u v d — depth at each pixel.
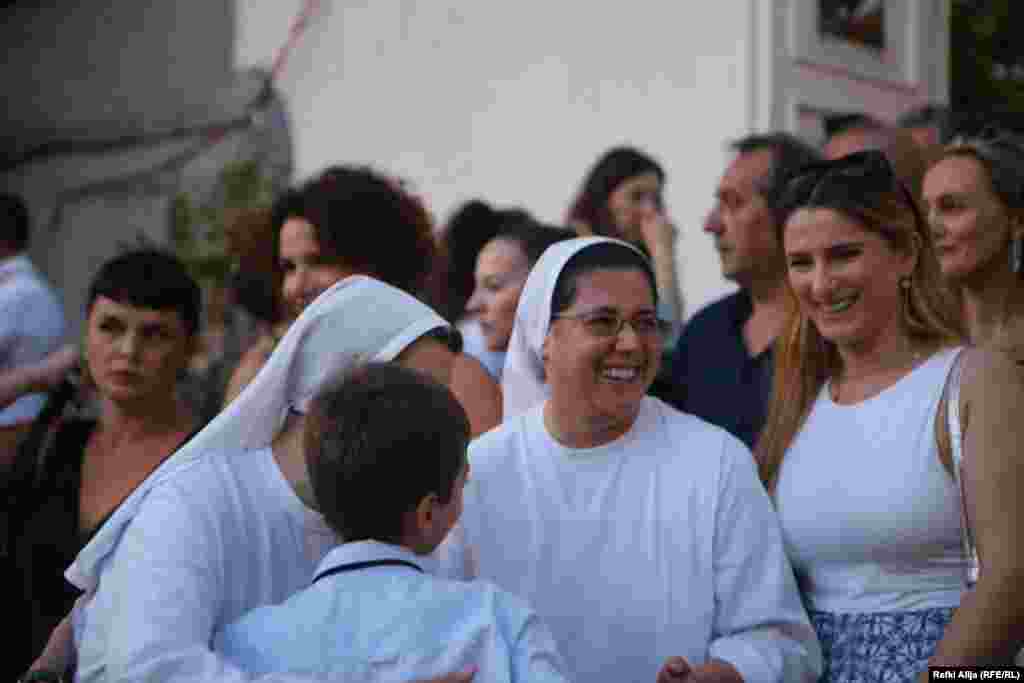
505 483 3.03
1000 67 8.59
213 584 2.43
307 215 3.69
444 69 7.94
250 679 2.21
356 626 2.27
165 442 3.91
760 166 4.06
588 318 2.88
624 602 2.91
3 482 3.83
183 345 3.94
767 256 4.04
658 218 5.36
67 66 10.35
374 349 2.63
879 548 2.84
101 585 2.52
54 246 10.21
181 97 9.49
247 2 9.14
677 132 6.72
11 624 3.64
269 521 2.54
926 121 4.99
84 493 3.76
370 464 2.29
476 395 3.76
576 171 7.21
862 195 2.95
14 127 10.62
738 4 6.45
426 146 8.02
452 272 4.85
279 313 4.33
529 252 4.06
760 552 2.89
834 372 3.15
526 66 7.50
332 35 8.61
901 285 3.01
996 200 3.63
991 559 2.62
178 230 9.16
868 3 6.85
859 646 2.84
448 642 2.26
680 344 4.35
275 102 8.93
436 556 2.86
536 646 2.31
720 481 2.93
